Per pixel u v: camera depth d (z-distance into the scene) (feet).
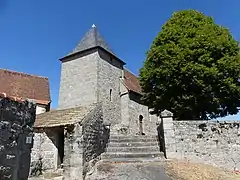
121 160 35.35
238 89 46.32
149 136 45.01
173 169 30.71
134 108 80.59
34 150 34.47
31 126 16.78
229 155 35.83
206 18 55.88
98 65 74.13
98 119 38.11
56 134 37.04
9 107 14.80
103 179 28.17
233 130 36.88
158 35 55.52
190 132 37.24
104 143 39.42
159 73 50.21
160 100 51.62
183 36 51.42
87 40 81.20
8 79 72.18
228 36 51.78
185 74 46.73
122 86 81.05
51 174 33.60
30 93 72.23
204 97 47.03
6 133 14.39
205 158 35.99
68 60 81.46
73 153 31.24
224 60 47.11
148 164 32.91
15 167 14.94
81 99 73.82
